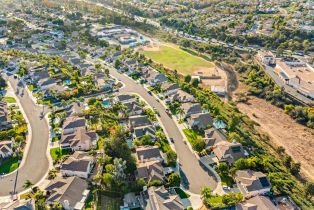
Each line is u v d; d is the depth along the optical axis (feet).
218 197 465.06
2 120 613.11
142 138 568.82
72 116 641.40
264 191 475.31
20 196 453.99
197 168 524.11
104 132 596.29
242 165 508.12
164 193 451.12
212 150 561.02
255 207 434.30
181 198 463.83
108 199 453.58
